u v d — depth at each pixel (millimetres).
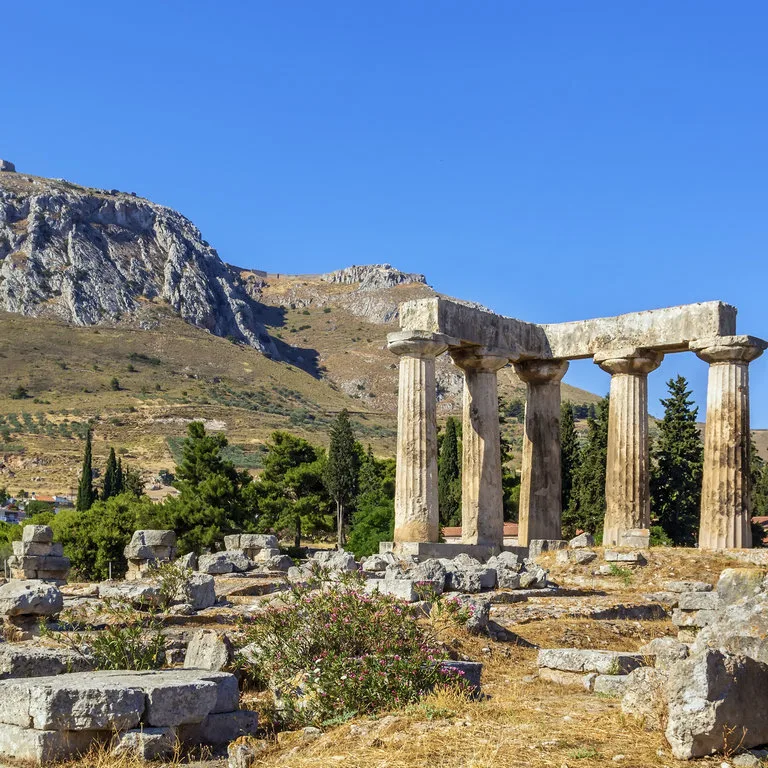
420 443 32688
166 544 37094
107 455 186750
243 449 195125
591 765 10516
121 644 15648
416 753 11289
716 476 33812
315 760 11570
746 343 33438
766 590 15617
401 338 33031
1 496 139750
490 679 17953
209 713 13188
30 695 12133
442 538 63812
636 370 36250
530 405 38812
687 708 10789
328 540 102375
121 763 11766
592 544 38094
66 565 33844
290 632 15609
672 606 26688
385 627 15664
